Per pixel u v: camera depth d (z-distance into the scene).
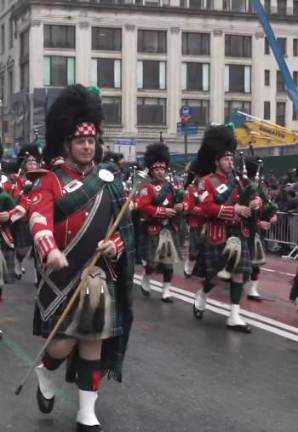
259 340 8.01
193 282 12.26
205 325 8.75
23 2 58.44
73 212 4.75
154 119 60.19
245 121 28.81
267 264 15.25
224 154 8.31
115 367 5.04
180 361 7.06
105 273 4.84
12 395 5.93
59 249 4.77
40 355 4.81
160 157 10.07
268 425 5.36
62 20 57.41
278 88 64.75
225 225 8.40
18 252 12.34
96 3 57.94
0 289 7.90
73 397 5.88
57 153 4.98
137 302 10.30
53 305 4.76
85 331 4.69
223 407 5.73
